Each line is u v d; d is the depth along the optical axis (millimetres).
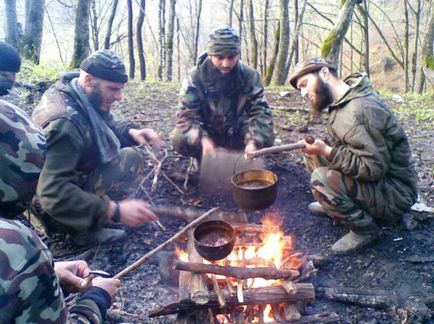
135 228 3275
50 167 2699
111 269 2912
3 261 1224
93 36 12961
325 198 2902
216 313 2416
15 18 9336
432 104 6465
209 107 3736
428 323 2520
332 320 2453
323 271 2916
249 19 12250
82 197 2715
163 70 12352
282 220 3439
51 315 1345
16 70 2498
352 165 2754
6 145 1294
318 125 5141
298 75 2879
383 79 19922
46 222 3023
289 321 2381
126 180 3236
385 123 2742
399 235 3178
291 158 4309
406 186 3006
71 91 2859
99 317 1731
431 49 9266
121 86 2926
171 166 4098
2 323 1199
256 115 3693
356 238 3035
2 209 1346
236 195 2928
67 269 2023
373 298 2604
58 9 20406
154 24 20078
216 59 3357
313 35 22109
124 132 3482
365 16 13961
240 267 2414
